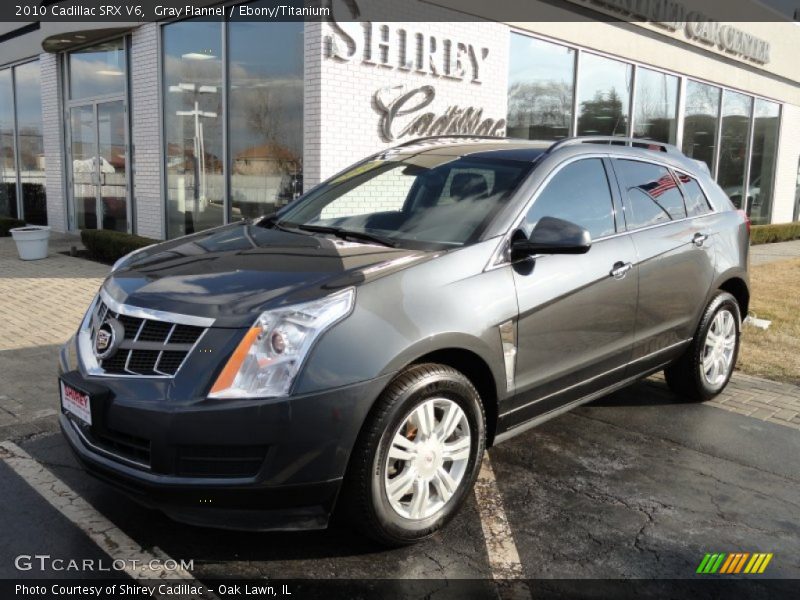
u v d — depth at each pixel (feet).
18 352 19.42
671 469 13.16
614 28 44.65
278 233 12.68
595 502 11.80
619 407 16.51
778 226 60.95
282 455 8.86
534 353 11.69
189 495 8.86
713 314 16.26
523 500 11.81
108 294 10.71
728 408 16.56
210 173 36.32
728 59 57.16
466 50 35.27
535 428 15.08
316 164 30.22
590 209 13.38
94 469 9.68
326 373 9.00
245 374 8.89
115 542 10.18
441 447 10.35
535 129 40.70
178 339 9.41
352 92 30.78
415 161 14.24
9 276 31.19
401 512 9.95
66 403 10.35
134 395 9.17
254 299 9.43
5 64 53.62
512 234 11.67
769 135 66.03
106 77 43.24
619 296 13.33
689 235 15.42
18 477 12.11
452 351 10.52
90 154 45.91
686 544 10.57
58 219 49.75
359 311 9.44
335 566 9.72
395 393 9.55
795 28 66.13
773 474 13.06
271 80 32.50
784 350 21.98
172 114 38.32
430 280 10.33
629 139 15.33
